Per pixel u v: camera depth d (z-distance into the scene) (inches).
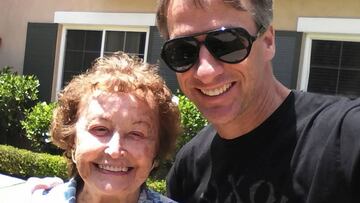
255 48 70.2
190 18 69.6
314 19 261.4
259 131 71.9
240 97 71.1
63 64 340.2
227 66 69.2
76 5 334.0
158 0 74.8
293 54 265.1
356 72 255.0
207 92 71.4
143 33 315.0
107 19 321.4
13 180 265.3
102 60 78.3
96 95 73.2
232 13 68.7
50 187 82.2
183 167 85.1
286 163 68.5
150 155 74.7
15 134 328.2
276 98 73.0
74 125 76.0
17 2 357.7
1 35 363.3
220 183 76.3
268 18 71.1
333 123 65.2
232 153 74.7
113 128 72.3
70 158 78.9
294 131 69.1
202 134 85.0
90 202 76.9
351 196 61.1
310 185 65.1
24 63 348.2
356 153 60.5
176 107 78.5
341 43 258.2
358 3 253.9
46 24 341.7
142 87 73.9
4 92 320.5
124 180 72.6
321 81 262.7
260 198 70.1
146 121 73.7
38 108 303.9
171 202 78.8
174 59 71.8
